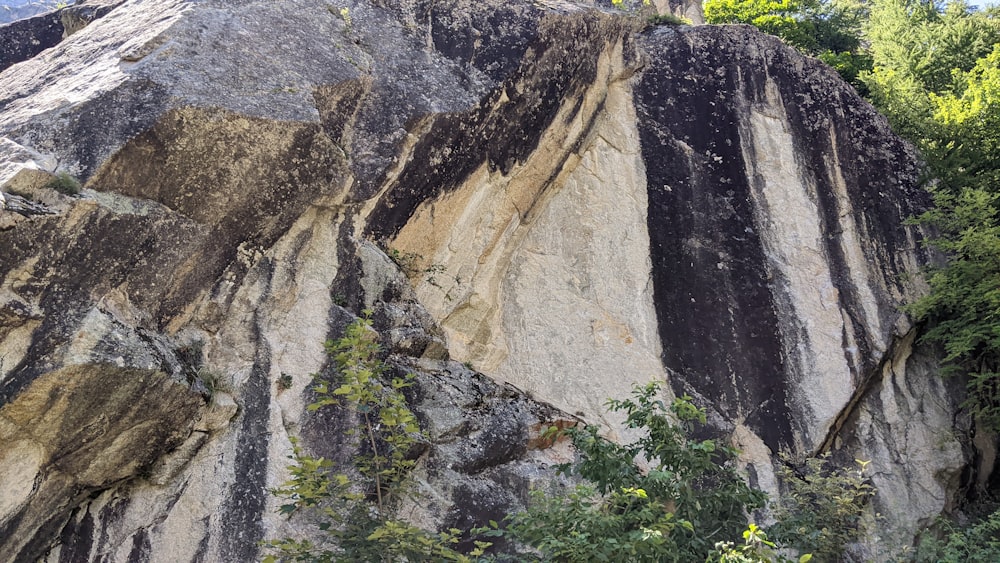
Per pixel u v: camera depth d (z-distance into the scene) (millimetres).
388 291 9305
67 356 6902
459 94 10266
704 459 6781
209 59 8617
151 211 7840
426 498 8164
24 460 7031
